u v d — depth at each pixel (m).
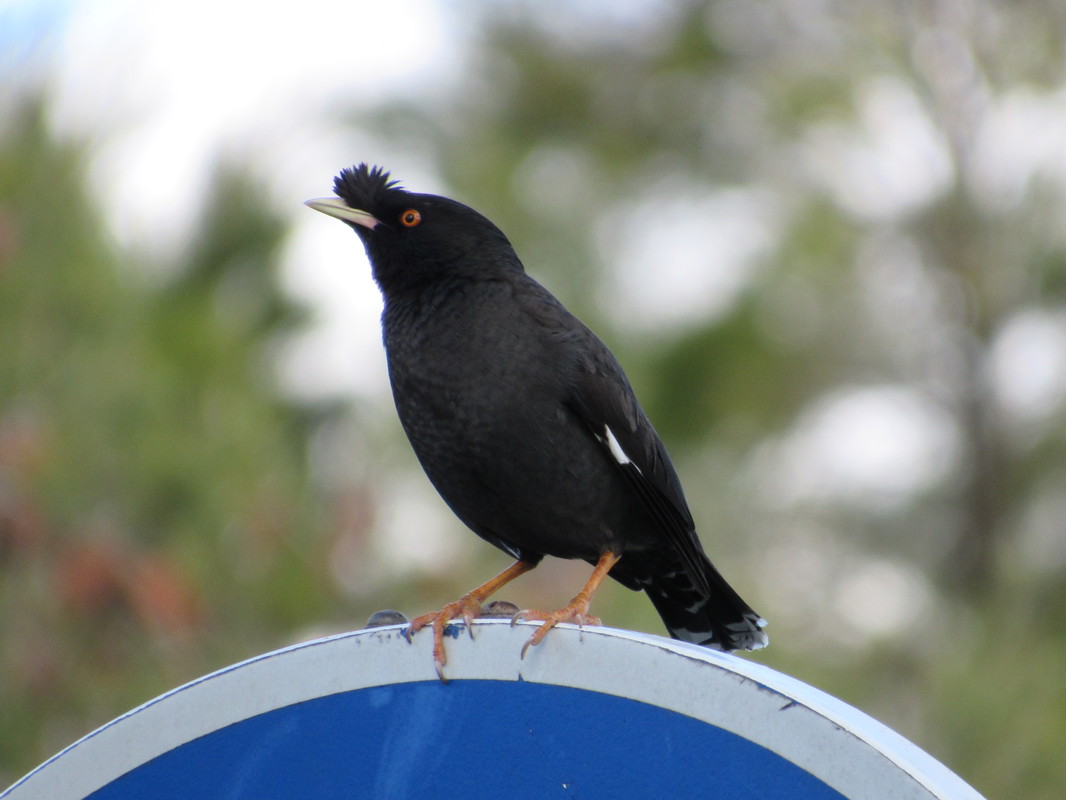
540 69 18.12
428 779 4.78
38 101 10.41
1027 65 17.17
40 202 10.27
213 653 9.99
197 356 10.75
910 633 13.96
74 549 9.38
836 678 12.62
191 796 5.06
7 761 9.55
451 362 7.48
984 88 17.27
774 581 14.70
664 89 18.72
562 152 18.12
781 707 4.34
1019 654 11.24
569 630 4.70
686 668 4.50
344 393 11.98
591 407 7.44
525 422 7.36
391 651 4.91
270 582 10.12
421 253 7.88
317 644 5.00
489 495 7.58
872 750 4.20
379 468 11.54
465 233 7.93
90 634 9.63
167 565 9.52
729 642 8.49
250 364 11.09
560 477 7.42
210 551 10.04
